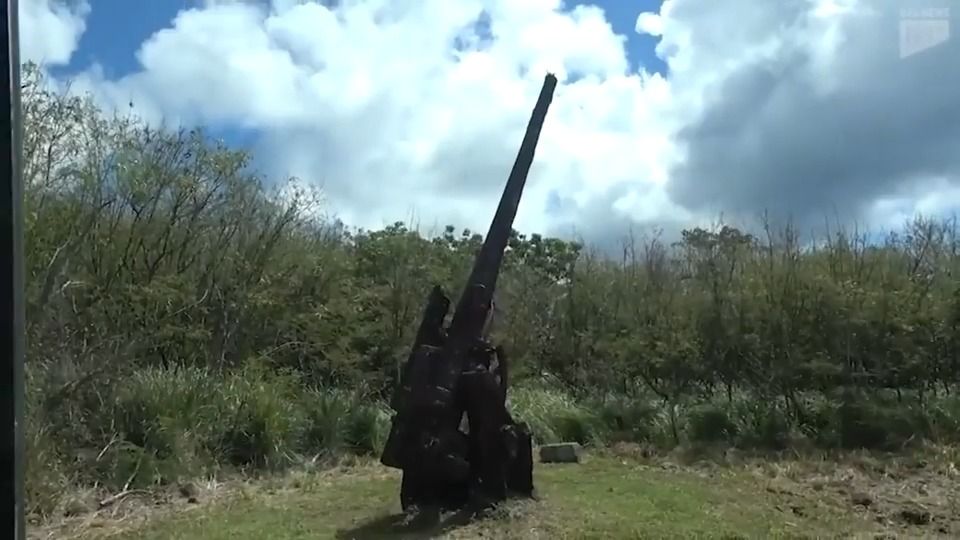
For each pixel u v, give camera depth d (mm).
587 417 12062
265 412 10406
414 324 13055
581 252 15797
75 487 8695
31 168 10188
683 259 14195
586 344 13961
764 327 12367
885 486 9047
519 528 6953
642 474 9484
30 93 10336
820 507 8055
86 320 10539
